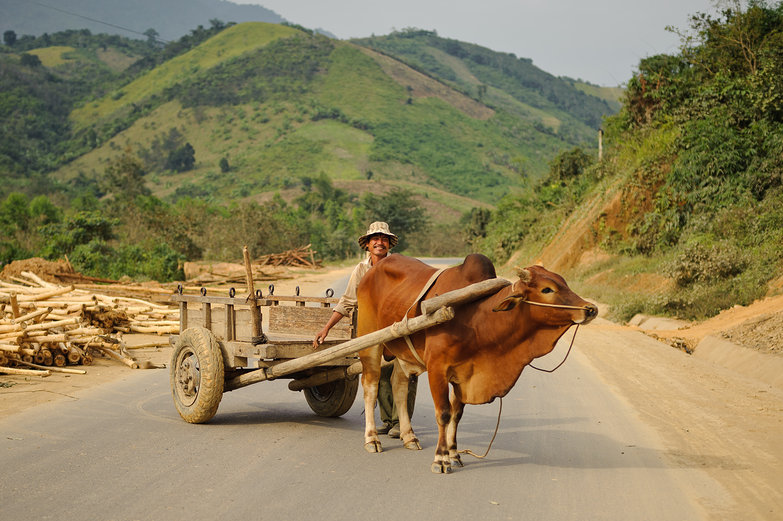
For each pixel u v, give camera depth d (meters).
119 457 5.81
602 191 28.92
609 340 13.88
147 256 32.72
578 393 9.02
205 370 6.89
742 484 5.32
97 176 180.38
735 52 25.36
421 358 5.95
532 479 5.45
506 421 7.54
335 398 7.47
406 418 6.47
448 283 5.77
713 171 22.28
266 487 5.10
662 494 5.09
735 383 9.65
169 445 6.25
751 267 16.52
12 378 9.27
